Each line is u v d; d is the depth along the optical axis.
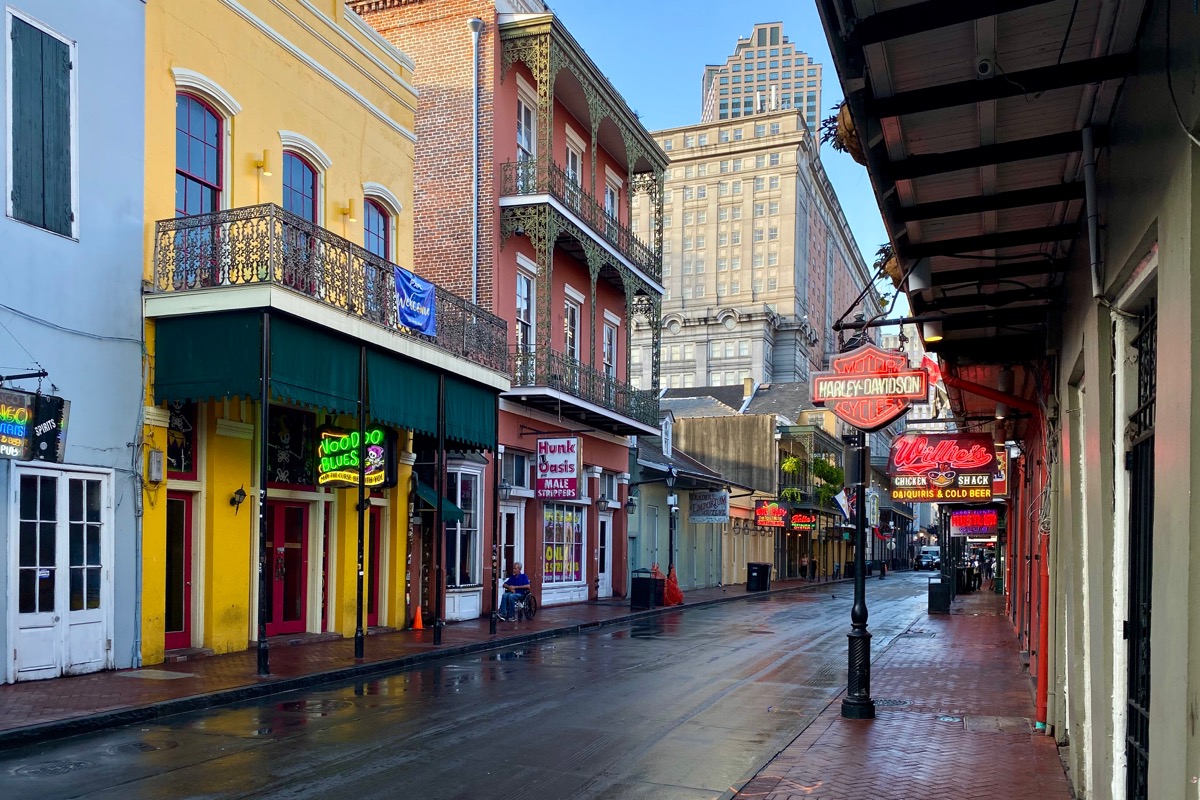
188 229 13.14
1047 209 6.61
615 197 31.05
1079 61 4.62
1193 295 3.23
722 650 17.69
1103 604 5.66
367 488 16.81
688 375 123.00
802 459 58.88
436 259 23.66
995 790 7.44
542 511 25.56
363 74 18.39
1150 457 4.64
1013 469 21.08
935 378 12.55
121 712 9.63
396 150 19.45
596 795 7.46
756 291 123.75
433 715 10.50
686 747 9.24
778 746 9.35
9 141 11.15
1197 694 3.12
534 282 25.17
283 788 7.36
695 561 40.81
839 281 157.62
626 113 27.91
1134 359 5.11
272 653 14.52
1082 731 7.05
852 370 9.45
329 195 17.28
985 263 7.91
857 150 5.96
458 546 21.73
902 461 14.45
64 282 11.80
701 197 127.56
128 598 12.55
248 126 15.28
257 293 12.60
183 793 7.14
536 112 25.77
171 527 13.87
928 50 4.64
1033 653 13.27
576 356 27.77
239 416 14.98
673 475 31.56
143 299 12.97
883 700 11.91
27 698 10.12
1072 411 7.58
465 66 23.77
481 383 18.64
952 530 32.78
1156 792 3.64
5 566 10.88
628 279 28.42
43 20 11.65
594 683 13.16
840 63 4.81
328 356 14.21
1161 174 3.70
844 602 33.41
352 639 16.78
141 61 13.16
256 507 15.30
